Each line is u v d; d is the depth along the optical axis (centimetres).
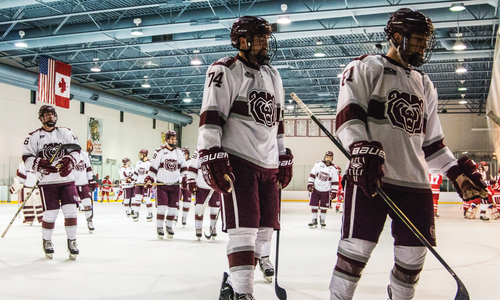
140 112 2600
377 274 383
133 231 782
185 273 387
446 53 1628
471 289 329
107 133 2458
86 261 454
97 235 714
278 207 245
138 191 1030
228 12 1282
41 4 1231
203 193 642
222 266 423
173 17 1360
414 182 190
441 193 2206
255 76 234
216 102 222
